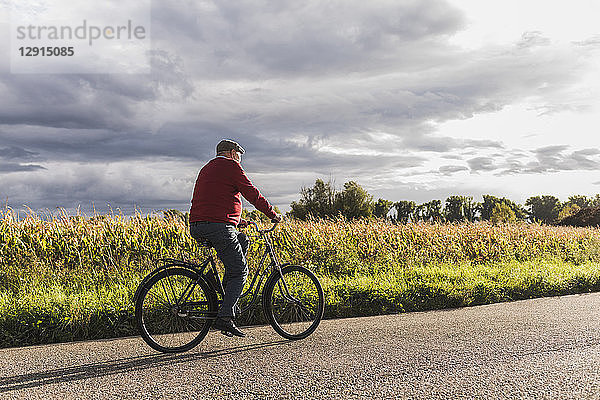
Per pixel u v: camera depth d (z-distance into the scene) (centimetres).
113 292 713
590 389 386
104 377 421
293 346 521
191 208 544
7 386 400
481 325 621
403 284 819
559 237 1802
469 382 403
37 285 817
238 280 540
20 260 959
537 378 411
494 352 490
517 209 6562
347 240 1362
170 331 520
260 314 655
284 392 384
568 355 479
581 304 792
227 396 377
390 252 1320
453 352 491
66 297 649
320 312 598
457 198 5059
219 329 557
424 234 1544
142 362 466
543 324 626
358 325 629
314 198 4112
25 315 570
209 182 536
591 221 3128
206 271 546
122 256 1036
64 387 397
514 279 927
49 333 566
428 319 668
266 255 604
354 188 4109
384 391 384
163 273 524
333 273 1052
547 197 7744
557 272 1031
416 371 432
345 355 483
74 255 1022
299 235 1306
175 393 383
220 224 528
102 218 1157
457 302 803
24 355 491
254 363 459
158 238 1134
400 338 552
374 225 1541
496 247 1527
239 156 577
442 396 373
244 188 543
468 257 1437
